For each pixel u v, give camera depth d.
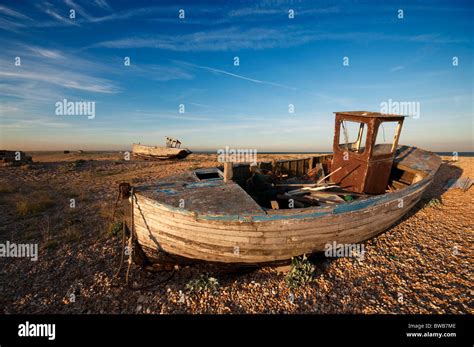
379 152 7.83
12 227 8.10
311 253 5.43
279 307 4.55
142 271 5.78
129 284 5.30
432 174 8.30
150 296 4.91
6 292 5.07
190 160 25.02
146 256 5.62
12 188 12.58
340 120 8.10
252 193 7.13
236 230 4.73
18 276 5.58
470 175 13.40
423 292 4.80
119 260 6.20
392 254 6.11
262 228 4.74
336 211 5.12
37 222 8.50
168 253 5.36
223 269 5.39
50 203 10.27
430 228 7.50
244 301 4.71
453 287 4.86
